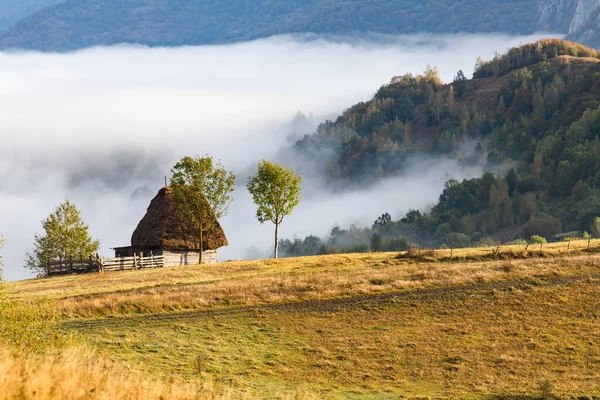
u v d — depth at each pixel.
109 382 26.44
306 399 43.62
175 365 50.75
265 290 74.06
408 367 53.44
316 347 57.38
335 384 49.59
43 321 41.38
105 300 67.19
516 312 66.25
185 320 63.59
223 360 53.12
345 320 65.00
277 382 49.19
